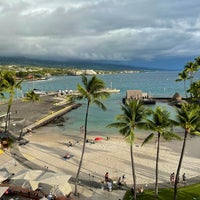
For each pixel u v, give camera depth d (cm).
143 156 6319
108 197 4369
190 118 3684
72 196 4372
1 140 7131
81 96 4628
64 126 9806
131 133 4134
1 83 7519
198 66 13662
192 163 5891
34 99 10188
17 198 4181
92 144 7288
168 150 6781
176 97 15288
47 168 5559
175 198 3944
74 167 5641
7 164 5725
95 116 11719
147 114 4262
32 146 7075
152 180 5016
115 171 5431
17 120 10138
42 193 4178
